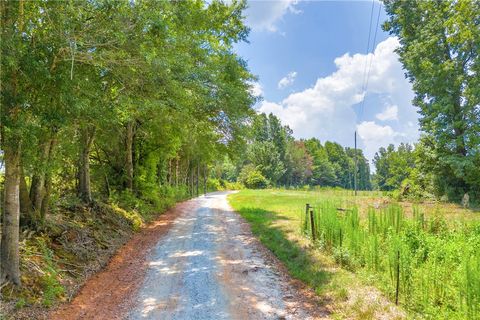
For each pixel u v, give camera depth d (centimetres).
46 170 813
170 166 3844
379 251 826
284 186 7819
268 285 816
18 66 641
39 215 1005
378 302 657
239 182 8269
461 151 2581
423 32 2570
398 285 664
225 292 771
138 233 1550
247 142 2088
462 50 2380
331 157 11794
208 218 2053
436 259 698
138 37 833
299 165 8988
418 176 2823
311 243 1129
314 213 1223
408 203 2156
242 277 880
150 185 2284
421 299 624
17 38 625
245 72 1950
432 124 2600
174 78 1103
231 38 2022
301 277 855
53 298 710
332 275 824
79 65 839
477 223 1032
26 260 795
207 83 1396
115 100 1011
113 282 862
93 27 755
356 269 852
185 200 3688
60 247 979
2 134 658
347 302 673
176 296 752
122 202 1850
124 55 812
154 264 1026
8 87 652
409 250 754
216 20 1892
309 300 718
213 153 2261
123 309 686
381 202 2158
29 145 696
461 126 2484
